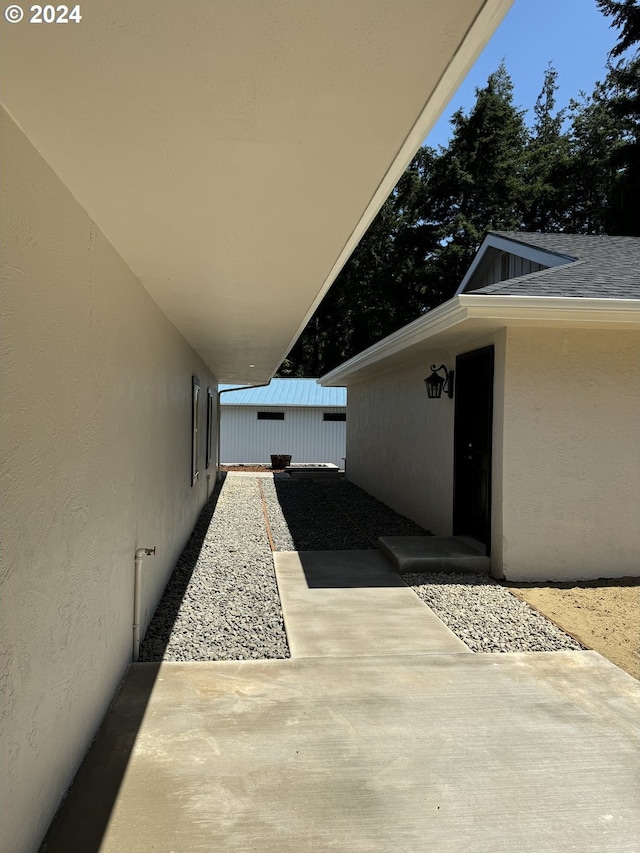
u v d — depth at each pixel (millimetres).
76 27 1386
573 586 5348
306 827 2133
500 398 5504
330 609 4664
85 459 2502
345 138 1966
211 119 1831
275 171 2205
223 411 20938
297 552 6648
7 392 1700
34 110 1748
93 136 1907
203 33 1418
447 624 4340
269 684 3297
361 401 12836
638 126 23484
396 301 28312
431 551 6035
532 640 4035
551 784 2412
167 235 2895
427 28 1405
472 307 4875
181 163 2125
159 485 4660
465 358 6449
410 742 2707
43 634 2008
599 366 5520
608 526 5566
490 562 5746
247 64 1542
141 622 3816
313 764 2518
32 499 1894
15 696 1766
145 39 1436
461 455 6832
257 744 2664
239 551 6719
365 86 1656
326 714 2953
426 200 28125
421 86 1656
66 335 2248
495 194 27156
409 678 3398
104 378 2838
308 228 2842
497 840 2094
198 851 2000
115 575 3121
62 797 2238
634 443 5566
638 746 2707
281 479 15352
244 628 4227
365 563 6141
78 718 2445
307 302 4520
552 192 27016
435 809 2244
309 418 21094
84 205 2479
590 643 4008
